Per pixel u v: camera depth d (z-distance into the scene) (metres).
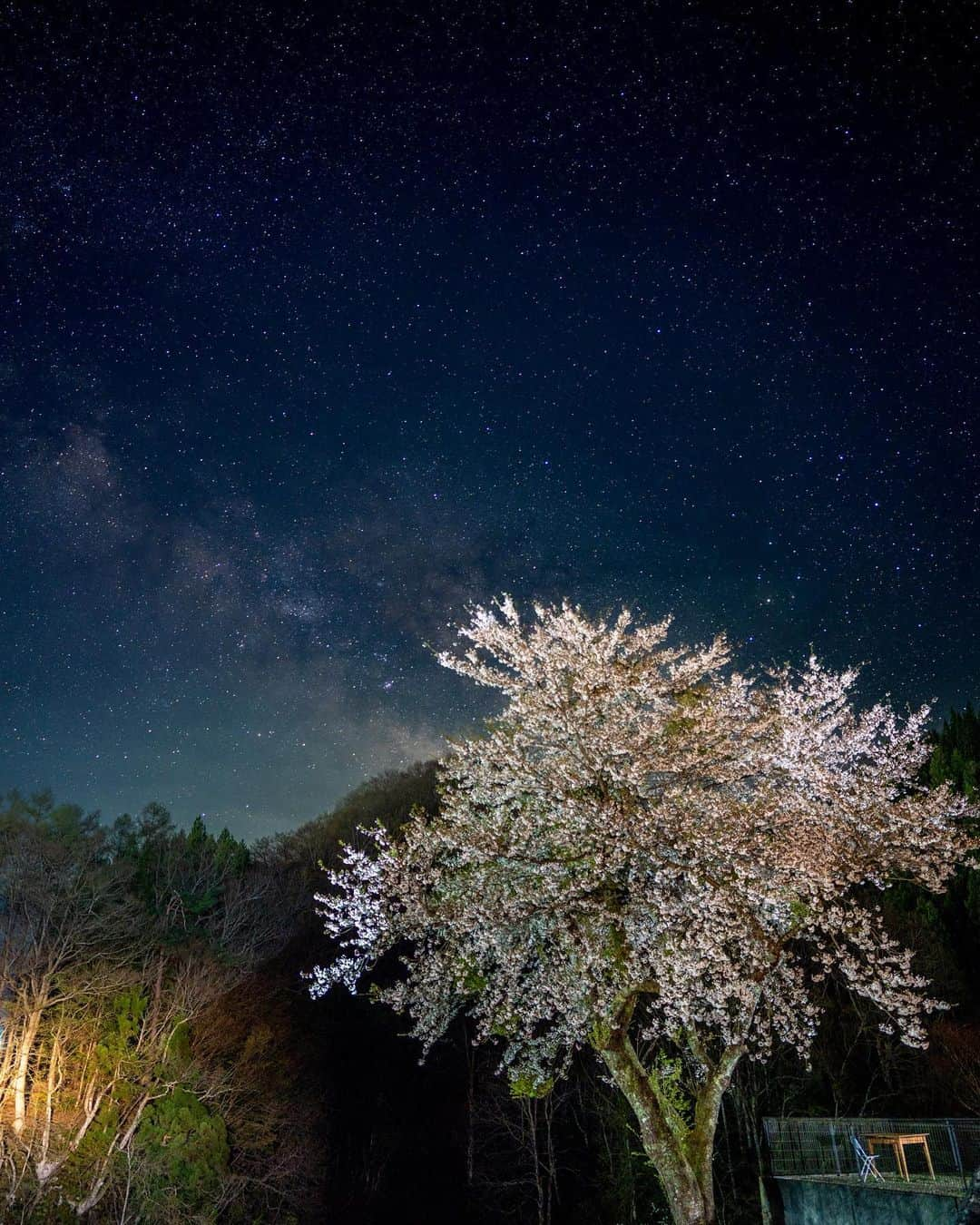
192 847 38.16
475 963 14.63
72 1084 24.83
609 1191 30.23
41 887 26.42
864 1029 29.23
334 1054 36.22
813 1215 15.44
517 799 15.07
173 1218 23.34
